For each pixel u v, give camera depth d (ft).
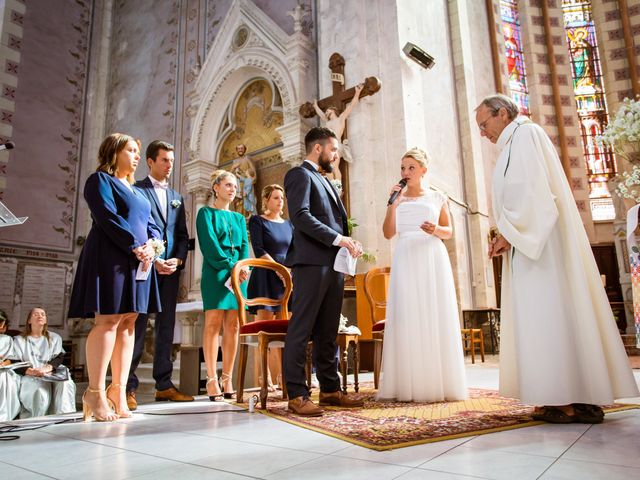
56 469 5.29
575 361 6.95
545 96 45.57
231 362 11.89
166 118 37.27
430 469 4.88
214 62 33.04
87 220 39.24
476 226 31.60
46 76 38.81
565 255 7.44
